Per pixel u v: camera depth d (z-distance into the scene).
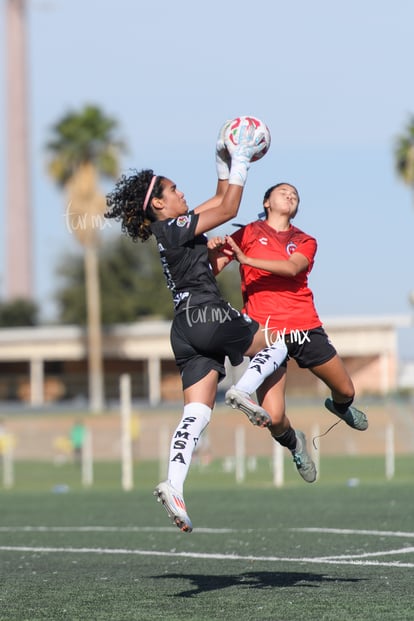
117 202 21.50
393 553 30.47
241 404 20.02
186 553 31.89
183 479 19.52
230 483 72.81
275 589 23.11
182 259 20.78
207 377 20.72
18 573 27.14
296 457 22.44
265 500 53.06
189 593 22.66
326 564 28.23
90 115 160.88
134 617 19.45
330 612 19.73
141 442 127.38
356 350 171.62
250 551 31.98
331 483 67.38
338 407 22.92
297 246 21.81
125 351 190.00
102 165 161.25
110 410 160.00
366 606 20.42
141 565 28.95
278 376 21.66
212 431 123.31
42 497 60.34
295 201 22.17
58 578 25.91
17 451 129.00
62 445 120.06
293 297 21.66
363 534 36.00
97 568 28.30
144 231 21.56
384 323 170.00
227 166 21.86
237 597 21.88
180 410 150.00
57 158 161.75
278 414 21.48
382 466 86.25
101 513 48.19
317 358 21.77
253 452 117.19
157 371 189.25
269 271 21.08
